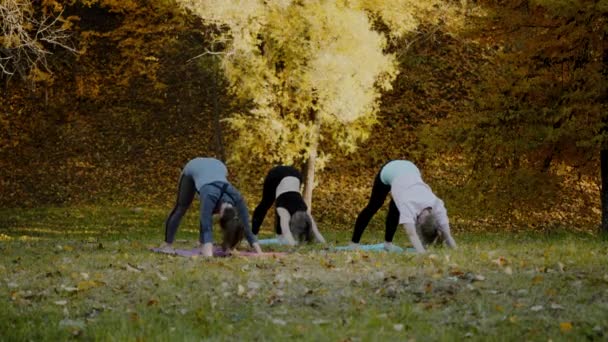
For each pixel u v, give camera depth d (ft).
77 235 64.80
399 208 32.55
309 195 61.21
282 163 64.44
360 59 54.90
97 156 87.71
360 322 20.52
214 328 20.52
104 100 96.27
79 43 99.19
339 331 19.69
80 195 80.64
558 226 69.26
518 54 51.29
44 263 30.71
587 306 21.29
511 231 67.87
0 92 96.58
